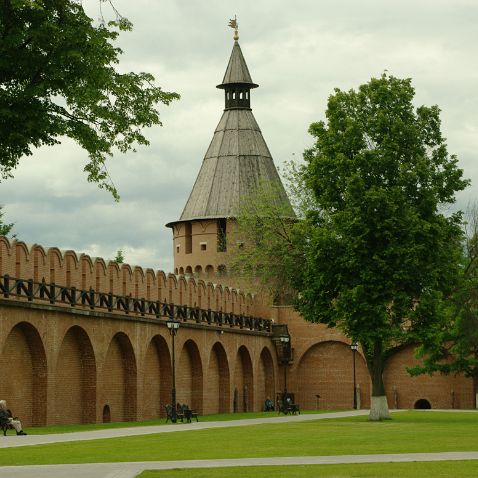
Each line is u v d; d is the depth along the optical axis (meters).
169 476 23.73
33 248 52.00
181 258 92.06
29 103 24.02
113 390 58.94
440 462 26.92
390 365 82.62
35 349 51.09
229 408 73.81
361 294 52.22
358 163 53.38
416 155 53.94
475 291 72.75
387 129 54.66
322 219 56.56
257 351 79.75
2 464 27.36
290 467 25.83
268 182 81.94
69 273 55.38
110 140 25.86
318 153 55.94
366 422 52.12
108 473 24.47
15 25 23.53
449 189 54.84
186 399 68.62
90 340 55.38
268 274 74.31
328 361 83.56
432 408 81.62
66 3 24.16
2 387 48.88
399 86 55.31
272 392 82.38
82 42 24.12
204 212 90.44
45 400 51.19
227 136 93.38
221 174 91.81
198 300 71.88
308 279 54.94
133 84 25.53
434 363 75.50
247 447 33.31
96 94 24.83
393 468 25.33
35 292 50.88
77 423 55.28
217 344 72.94
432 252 53.28
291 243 69.44
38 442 36.31
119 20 24.88
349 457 28.92
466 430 43.06
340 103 55.38
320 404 83.31
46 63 23.94
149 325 62.16
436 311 54.22
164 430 44.94
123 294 61.12
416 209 53.28
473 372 75.50
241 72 94.44
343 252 53.03
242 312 80.44
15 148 24.56
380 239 52.72
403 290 52.97
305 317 55.41
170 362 65.06
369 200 51.84
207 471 24.89
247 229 77.81
